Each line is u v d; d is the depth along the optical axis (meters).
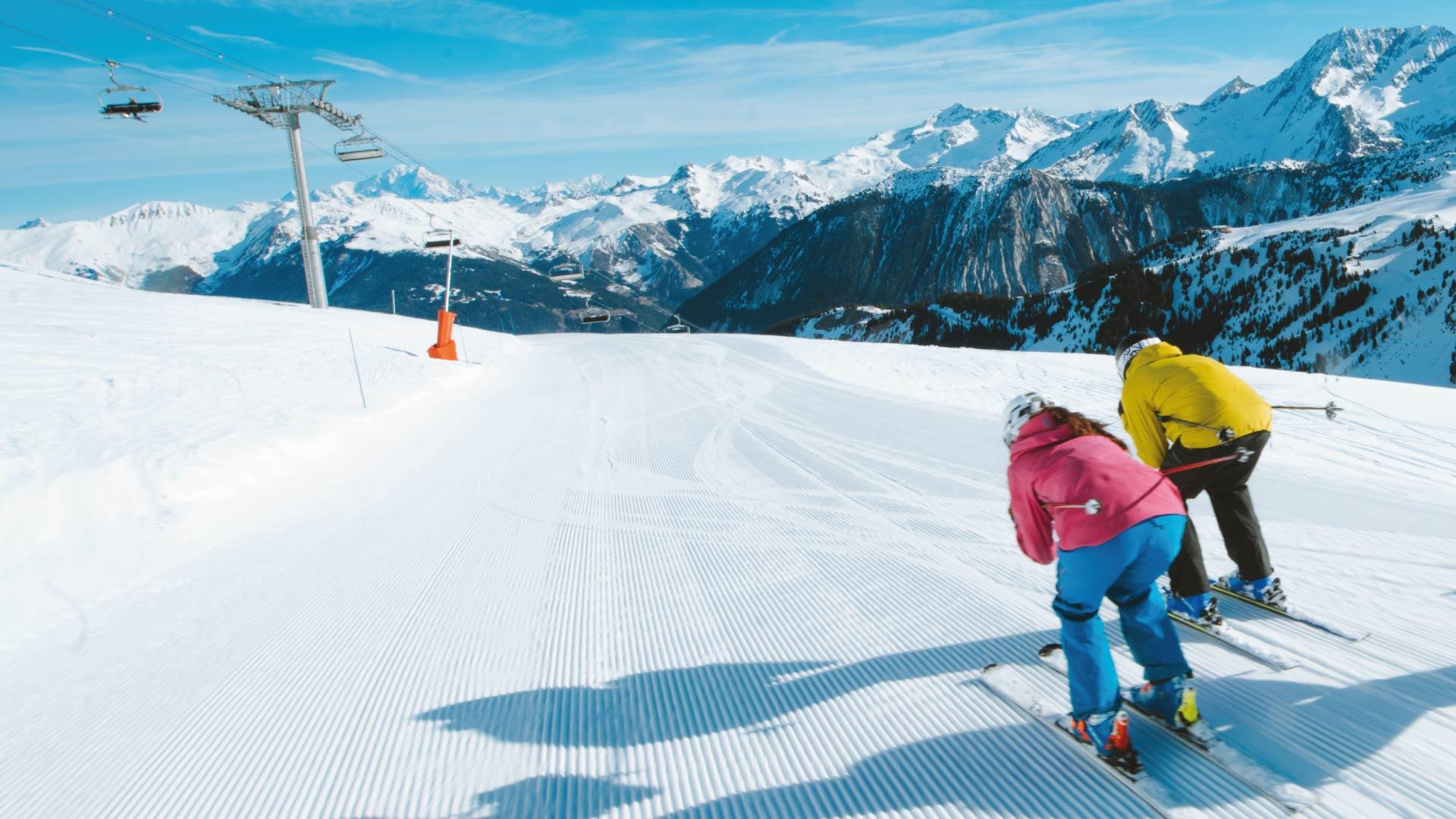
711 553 5.27
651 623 4.15
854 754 2.78
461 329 29.62
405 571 5.33
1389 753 2.46
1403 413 10.66
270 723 3.38
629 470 8.03
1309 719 2.68
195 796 2.88
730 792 2.63
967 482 6.72
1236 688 2.91
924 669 3.34
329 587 5.10
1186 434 3.31
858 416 10.68
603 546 5.61
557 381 16.89
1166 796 2.33
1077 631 2.51
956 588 4.25
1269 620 3.46
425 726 3.24
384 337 22.19
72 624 4.70
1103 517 2.36
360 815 2.67
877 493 6.54
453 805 2.68
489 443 9.99
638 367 18.94
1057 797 2.43
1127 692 2.85
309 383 13.30
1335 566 4.20
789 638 3.81
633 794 2.67
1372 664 3.02
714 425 10.40
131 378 11.84
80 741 3.35
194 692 3.73
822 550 5.15
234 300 28.81
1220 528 3.57
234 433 8.69
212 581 5.34
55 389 10.46
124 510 6.34
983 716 2.93
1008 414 2.72
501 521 6.45
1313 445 8.92
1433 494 5.91
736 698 3.27
